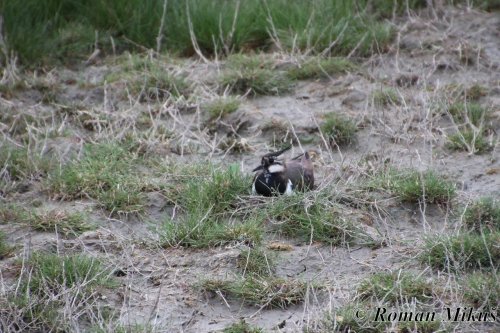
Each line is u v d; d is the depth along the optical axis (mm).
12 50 25734
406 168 20359
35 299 15336
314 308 15359
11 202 19453
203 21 27078
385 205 19000
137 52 27250
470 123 21750
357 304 15312
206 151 21766
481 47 26000
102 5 27766
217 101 23500
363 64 25875
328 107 23719
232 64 25562
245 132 22766
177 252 17500
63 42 26766
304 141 22250
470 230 17625
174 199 19250
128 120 22812
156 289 16391
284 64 25562
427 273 16594
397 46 26406
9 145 21562
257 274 16625
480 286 15609
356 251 17547
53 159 20938
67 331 14914
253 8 27672
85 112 23188
